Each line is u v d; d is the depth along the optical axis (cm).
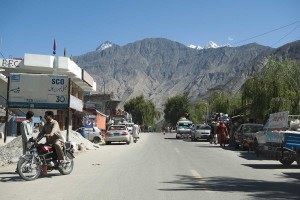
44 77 2873
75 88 5375
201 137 4334
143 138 5453
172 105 12538
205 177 1266
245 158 2092
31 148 1221
